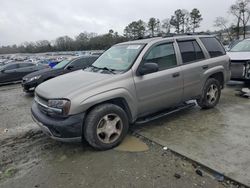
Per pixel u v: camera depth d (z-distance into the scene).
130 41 5.13
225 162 3.37
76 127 3.60
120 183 3.05
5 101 8.66
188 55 5.11
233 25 59.44
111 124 3.93
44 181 3.20
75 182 3.12
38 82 9.55
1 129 5.36
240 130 4.46
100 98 3.74
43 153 4.00
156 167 3.37
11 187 3.11
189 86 5.04
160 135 4.38
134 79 4.18
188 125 4.81
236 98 6.76
